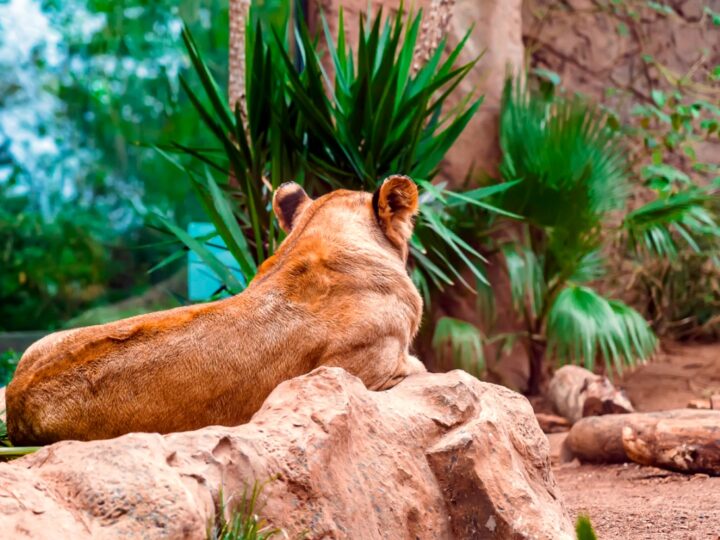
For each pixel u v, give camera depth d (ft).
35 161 73.15
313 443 12.46
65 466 10.36
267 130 31.14
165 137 74.95
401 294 17.52
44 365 15.38
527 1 51.21
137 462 10.34
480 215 40.57
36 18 73.36
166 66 75.41
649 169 44.29
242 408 15.88
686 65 53.36
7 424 15.58
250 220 31.19
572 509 23.17
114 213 73.97
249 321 16.17
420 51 33.47
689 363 45.80
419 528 13.65
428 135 32.17
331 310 16.79
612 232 45.98
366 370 16.80
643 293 50.44
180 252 31.53
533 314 42.88
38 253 70.69
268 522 11.56
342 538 12.18
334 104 34.35
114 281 73.05
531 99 42.50
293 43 45.01
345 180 31.37
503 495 14.32
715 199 44.62
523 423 16.34
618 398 35.50
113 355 15.35
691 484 25.70
